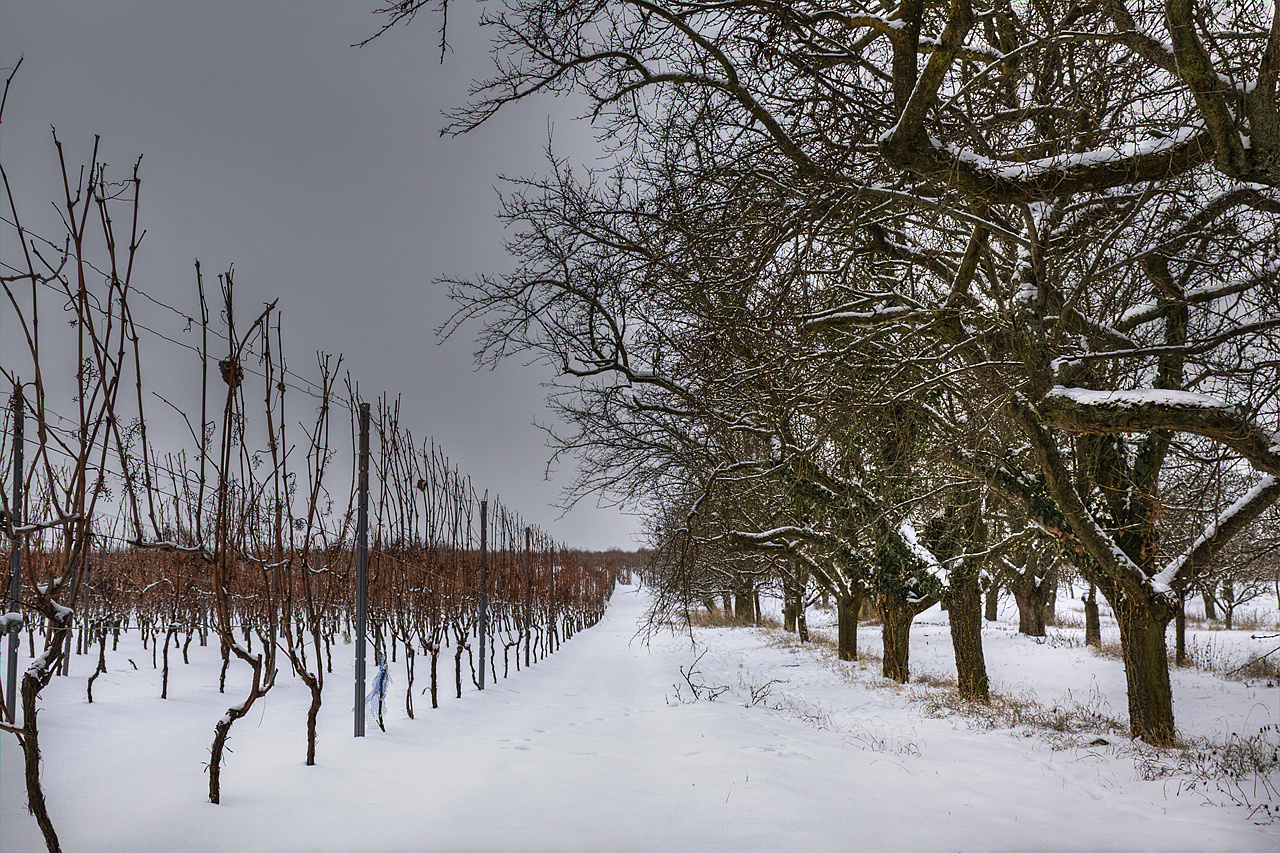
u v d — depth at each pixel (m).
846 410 8.80
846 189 6.94
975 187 6.21
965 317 9.60
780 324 7.70
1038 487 11.26
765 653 24.94
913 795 7.02
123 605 16.75
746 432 12.48
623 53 8.07
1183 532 11.73
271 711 10.01
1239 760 8.48
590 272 9.94
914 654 25.55
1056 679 19.12
